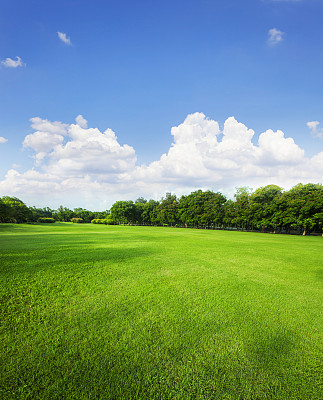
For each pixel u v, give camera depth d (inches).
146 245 592.4
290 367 124.0
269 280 293.3
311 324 175.5
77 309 184.4
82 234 959.6
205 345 140.5
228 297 225.0
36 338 140.3
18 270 287.6
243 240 884.0
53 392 99.9
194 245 630.5
